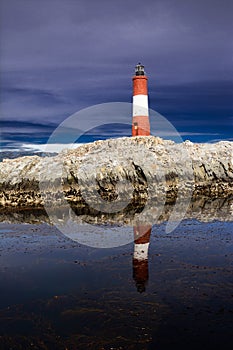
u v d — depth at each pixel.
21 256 20.06
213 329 12.06
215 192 42.91
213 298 14.21
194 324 12.37
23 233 25.23
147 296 14.56
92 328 12.34
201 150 49.62
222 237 23.34
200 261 18.59
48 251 20.95
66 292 15.12
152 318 12.87
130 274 16.97
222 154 48.84
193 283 15.68
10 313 13.43
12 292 15.21
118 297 14.52
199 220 28.67
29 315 13.26
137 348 11.23
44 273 17.38
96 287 15.55
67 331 12.22
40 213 32.09
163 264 18.28
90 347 11.33
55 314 13.30
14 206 35.06
